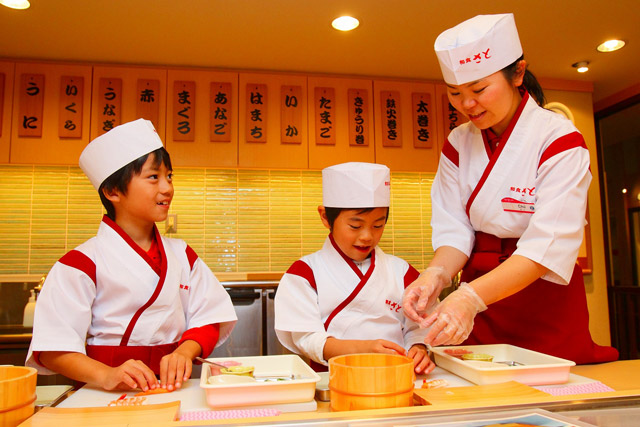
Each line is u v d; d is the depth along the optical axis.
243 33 2.76
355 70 3.28
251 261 3.31
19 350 2.47
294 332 1.22
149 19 2.60
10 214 3.07
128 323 1.06
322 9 2.53
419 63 3.19
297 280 1.23
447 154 1.31
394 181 3.53
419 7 2.53
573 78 3.44
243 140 3.15
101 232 1.12
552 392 0.81
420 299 1.02
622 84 3.55
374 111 3.33
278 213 3.36
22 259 3.06
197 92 3.12
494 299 0.99
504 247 1.21
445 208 1.32
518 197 1.12
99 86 3.03
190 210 3.28
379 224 1.25
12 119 2.94
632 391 0.70
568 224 1.02
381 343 1.01
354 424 0.56
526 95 1.13
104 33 2.74
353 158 3.27
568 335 1.14
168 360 0.95
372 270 1.25
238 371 0.90
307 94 3.26
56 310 1.00
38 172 3.11
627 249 3.66
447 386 0.86
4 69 2.96
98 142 1.13
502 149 1.13
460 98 1.09
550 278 1.04
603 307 3.37
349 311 1.23
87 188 3.14
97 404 0.80
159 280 1.10
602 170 3.86
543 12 2.59
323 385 0.89
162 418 0.63
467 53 1.02
